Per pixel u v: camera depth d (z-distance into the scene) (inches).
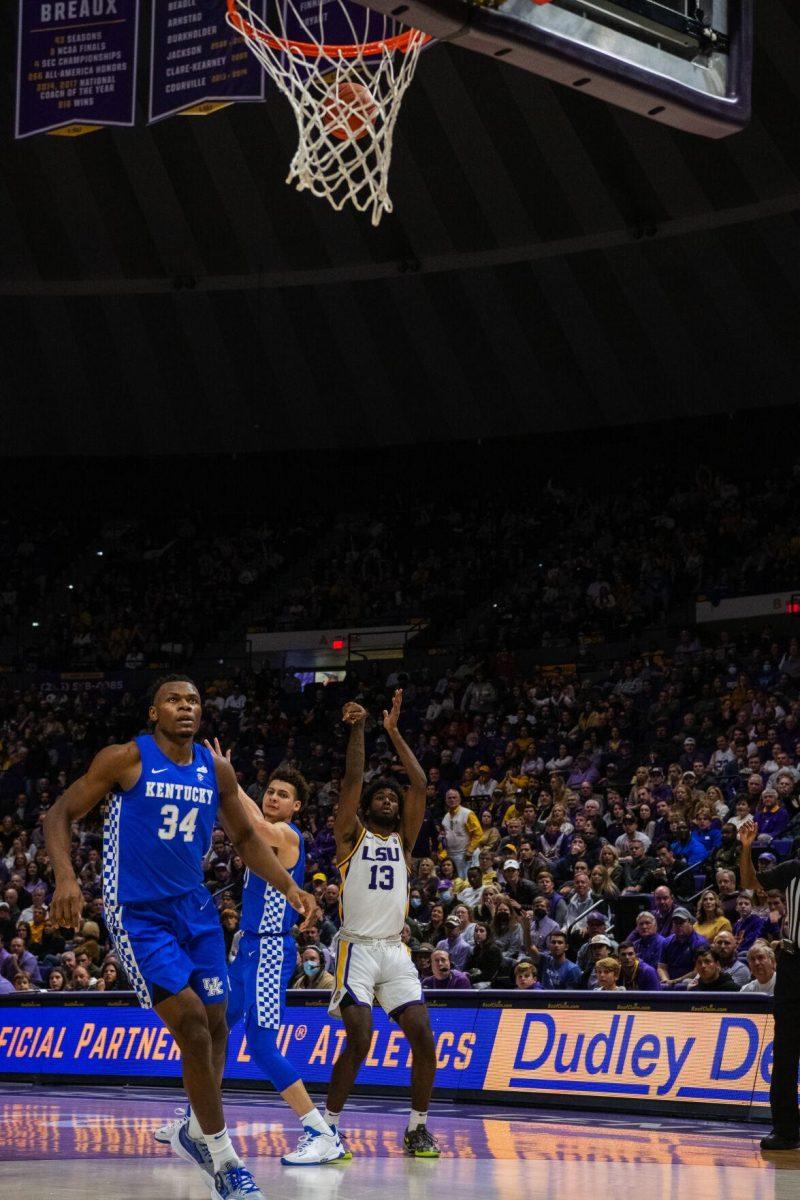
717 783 623.8
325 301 1103.0
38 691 1056.2
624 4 247.0
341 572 1138.0
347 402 1167.0
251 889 282.4
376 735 901.8
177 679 198.5
